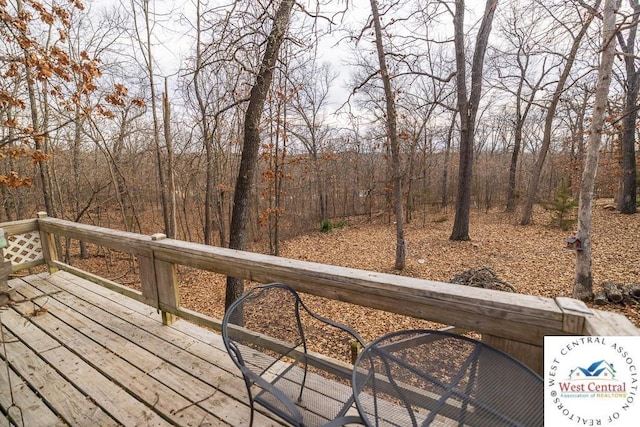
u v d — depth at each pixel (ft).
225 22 13.76
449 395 3.76
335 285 5.54
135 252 9.27
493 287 19.60
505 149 77.36
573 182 53.47
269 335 6.17
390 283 4.93
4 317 9.68
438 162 63.26
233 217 14.92
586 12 17.62
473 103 32.40
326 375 6.57
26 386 6.73
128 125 35.88
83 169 35.50
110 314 9.79
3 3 13.43
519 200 56.29
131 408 6.01
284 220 47.39
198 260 7.65
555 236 33.71
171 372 7.01
